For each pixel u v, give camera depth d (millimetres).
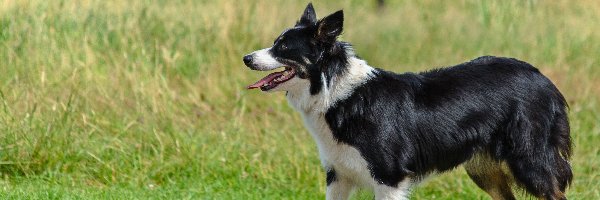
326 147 6820
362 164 6723
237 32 12469
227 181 8875
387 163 6676
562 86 12359
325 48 6559
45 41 10336
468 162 7121
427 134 6789
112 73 10406
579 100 11875
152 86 10203
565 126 7184
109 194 7844
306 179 9055
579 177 9305
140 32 11547
